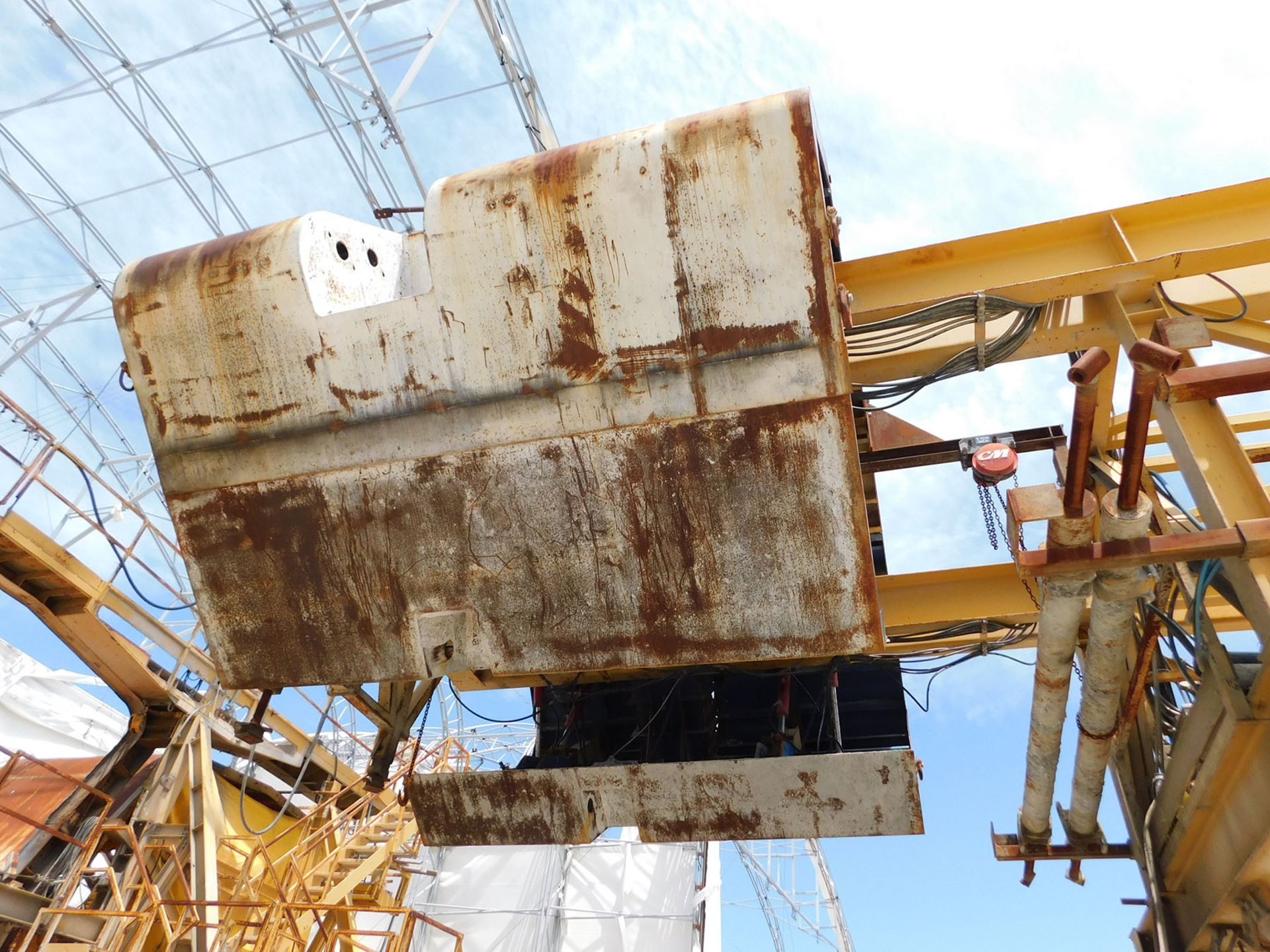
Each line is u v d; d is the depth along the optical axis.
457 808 9.41
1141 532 5.68
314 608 8.19
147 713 14.70
